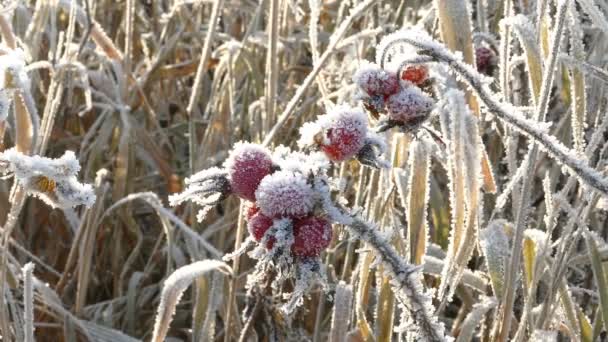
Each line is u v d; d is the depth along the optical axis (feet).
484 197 2.23
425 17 2.12
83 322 2.22
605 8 2.09
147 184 2.91
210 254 2.51
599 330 1.96
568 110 2.07
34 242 2.65
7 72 1.75
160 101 3.17
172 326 2.57
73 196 1.46
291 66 2.89
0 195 2.28
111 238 2.70
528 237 1.89
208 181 1.37
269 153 1.38
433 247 2.07
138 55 3.25
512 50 2.41
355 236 1.33
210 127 2.65
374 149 1.39
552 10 2.31
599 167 1.98
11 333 2.03
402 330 1.44
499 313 1.80
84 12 2.69
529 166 1.68
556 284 1.86
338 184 1.35
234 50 2.67
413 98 1.46
